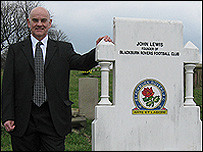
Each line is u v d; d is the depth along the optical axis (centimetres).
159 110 281
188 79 295
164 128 281
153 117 279
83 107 725
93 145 268
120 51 272
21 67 244
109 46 268
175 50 286
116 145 270
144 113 277
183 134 286
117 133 270
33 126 244
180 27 288
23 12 766
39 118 243
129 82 274
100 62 268
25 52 248
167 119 282
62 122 249
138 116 275
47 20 253
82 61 260
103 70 271
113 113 269
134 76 275
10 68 246
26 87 241
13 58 249
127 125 272
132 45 275
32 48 253
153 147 279
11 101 243
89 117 719
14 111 247
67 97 260
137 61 276
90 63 267
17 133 245
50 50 253
